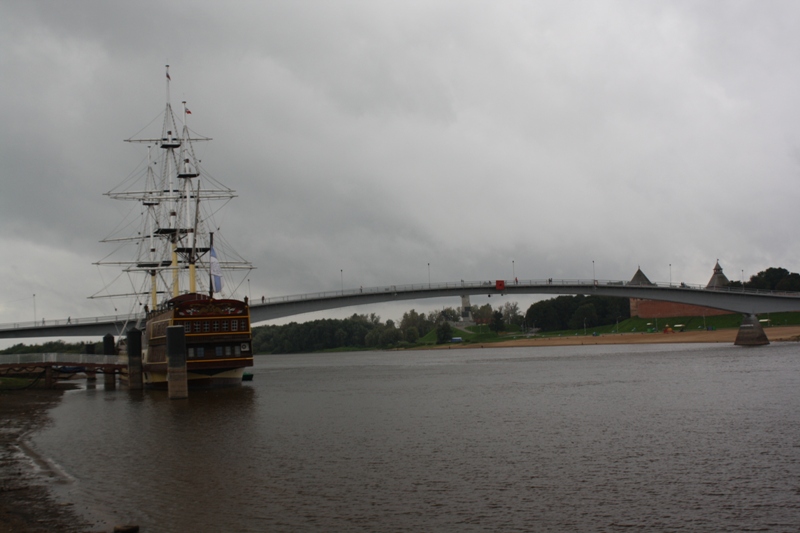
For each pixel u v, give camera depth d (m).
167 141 165.62
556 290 187.00
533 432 62.62
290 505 40.31
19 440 65.50
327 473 48.03
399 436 62.50
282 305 167.00
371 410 82.88
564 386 106.38
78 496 43.00
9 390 132.12
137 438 65.31
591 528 35.44
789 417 66.25
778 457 49.22
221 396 105.38
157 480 47.09
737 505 38.50
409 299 179.88
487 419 71.88
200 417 79.94
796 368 118.81
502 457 51.91
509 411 77.88
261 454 55.56
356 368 193.50
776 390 87.88
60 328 169.88
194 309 108.88
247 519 37.84
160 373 120.88
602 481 44.00
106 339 174.25
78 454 57.38
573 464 48.88
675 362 147.62
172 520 37.84
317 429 68.06
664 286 188.25
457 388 110.69
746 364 131.38
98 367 133.25
